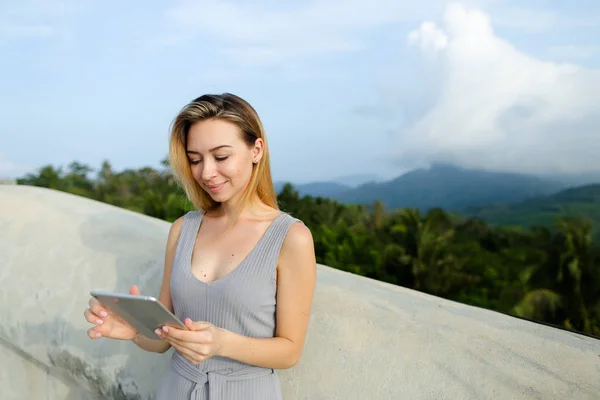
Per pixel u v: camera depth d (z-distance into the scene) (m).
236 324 1.72
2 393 3.07
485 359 1.84
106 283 2.71
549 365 1.77
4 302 2.98
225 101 1.77
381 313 2.12
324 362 2.02
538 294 23.03
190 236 1.89
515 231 37.16
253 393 1.73
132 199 29.64
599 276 22.59
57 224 3.22
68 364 2.70
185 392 1.76
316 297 2.27
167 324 1.51
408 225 27.72
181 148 1.85
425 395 1.80
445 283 26.06
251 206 1.83
